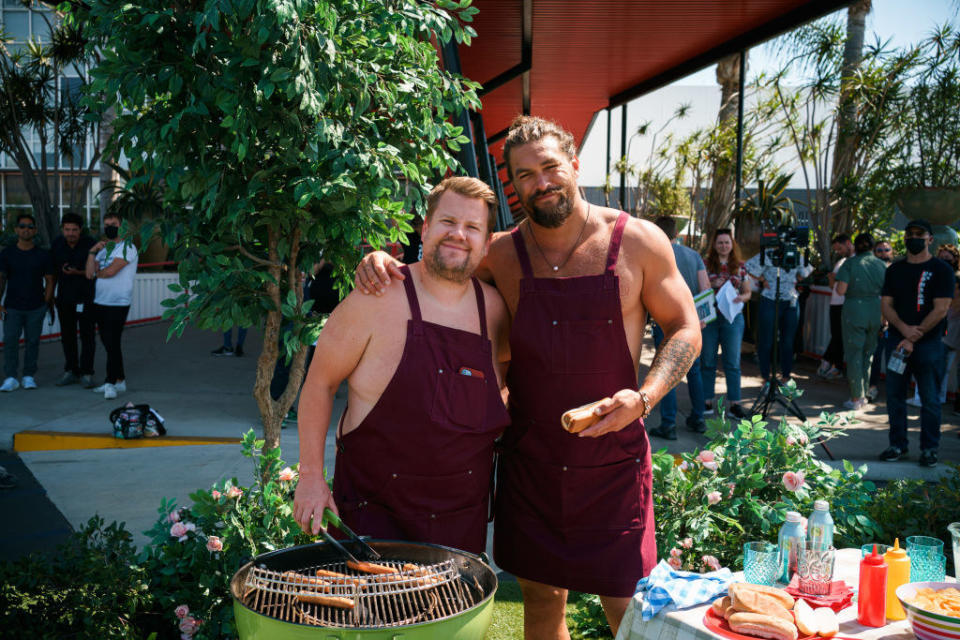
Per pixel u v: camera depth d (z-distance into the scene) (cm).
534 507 247
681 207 1567
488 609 188
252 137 267
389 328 226
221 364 1014
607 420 215
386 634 169
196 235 292
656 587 207
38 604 261
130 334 1312
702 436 658
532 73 1143
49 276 827
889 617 206
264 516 302
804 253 921
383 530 227
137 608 282
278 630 173
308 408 230
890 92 1248
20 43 2277
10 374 815
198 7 263
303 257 312
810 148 1384
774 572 219
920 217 1173
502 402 237
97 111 271
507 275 252
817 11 775
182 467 557
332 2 271
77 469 554
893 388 601
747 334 1203
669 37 923
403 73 292
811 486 365
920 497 392
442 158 323
